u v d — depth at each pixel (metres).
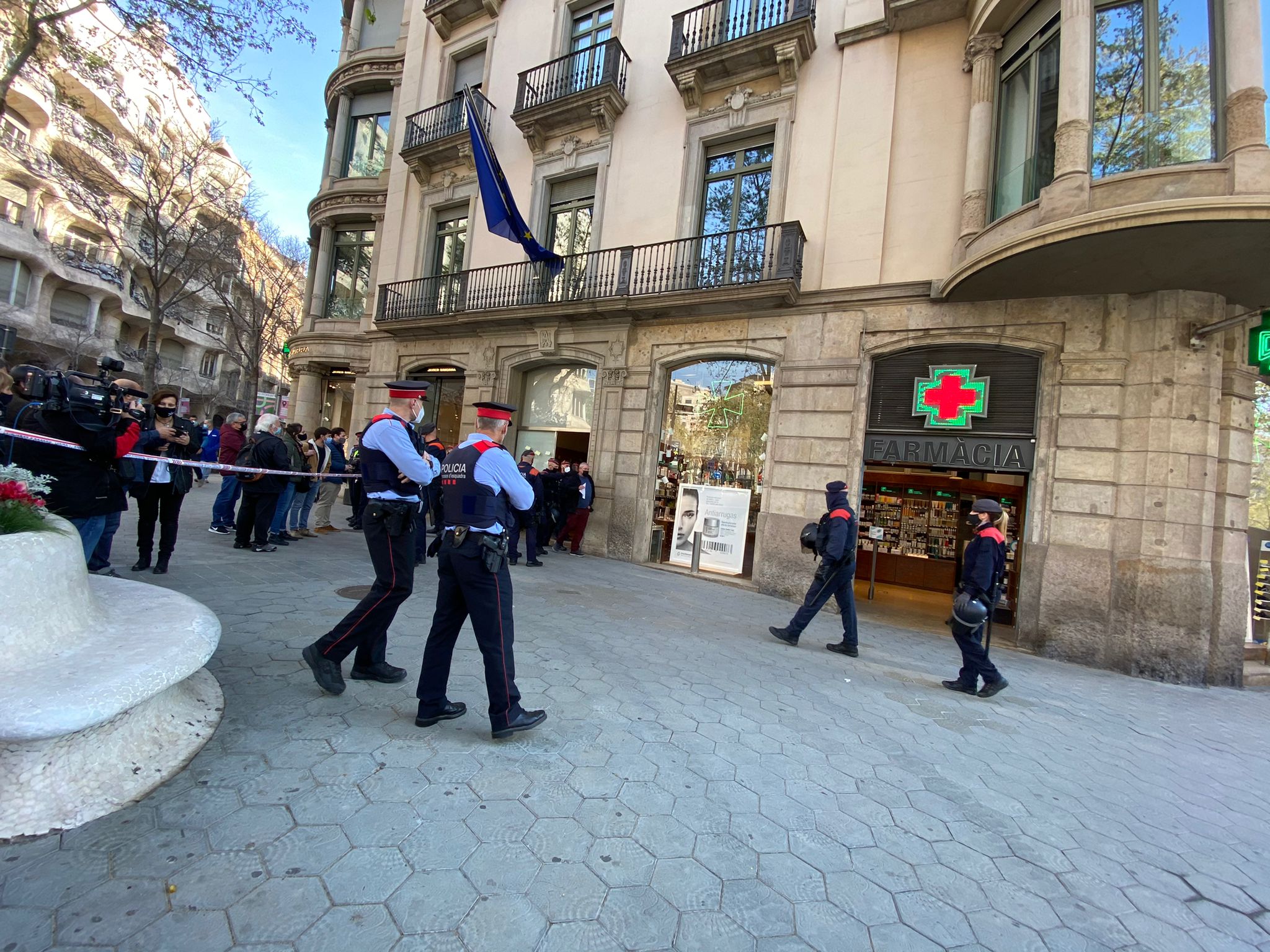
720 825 2.57
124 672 2.20
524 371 12.49
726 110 9.98
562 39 12.27
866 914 2.13
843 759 3.38
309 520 10.57
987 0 7.44
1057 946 2.08
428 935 1.77
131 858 1.94
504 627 3.04
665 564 10.31
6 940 1.58
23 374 3.83
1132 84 6.17
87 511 4.16
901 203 8.41
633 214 10.81
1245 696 5.94
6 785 2.02
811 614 5.90
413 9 15.04
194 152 15.45
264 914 1.77
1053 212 6.25
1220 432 6.53
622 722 3.50
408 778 2.60
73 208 25.16
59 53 7.02
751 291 8.80
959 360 7.86
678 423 10.60
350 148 16.06
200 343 34.31
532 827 2.38
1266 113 5.45
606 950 1.81
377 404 14.43
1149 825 3.03
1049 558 6.93
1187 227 5.49
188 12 6.31
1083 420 6.93
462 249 13.62
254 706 3.09
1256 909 2.41
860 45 8.91
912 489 11.25
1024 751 3.84
